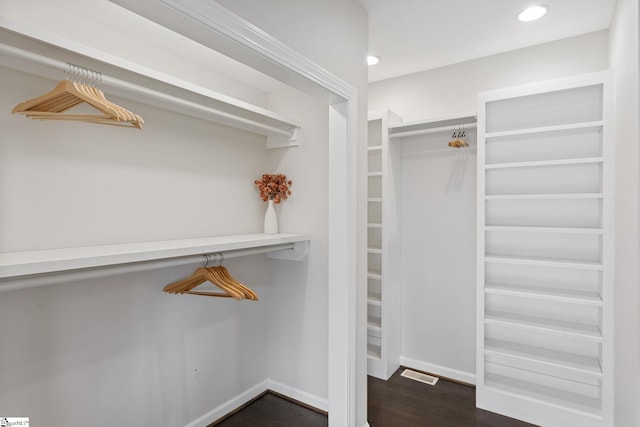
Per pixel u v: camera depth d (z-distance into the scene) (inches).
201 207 84.7
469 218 108.0
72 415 61.9
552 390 91.5
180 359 80.7
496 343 98.9
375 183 121.6
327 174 92.6
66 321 61.1
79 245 61.8
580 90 88.8
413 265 118.0
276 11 54.1
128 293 70.5
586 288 89.4
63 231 59.7
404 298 119.7
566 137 90.7
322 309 94.3
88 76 51.9
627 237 62.6
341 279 75.2
